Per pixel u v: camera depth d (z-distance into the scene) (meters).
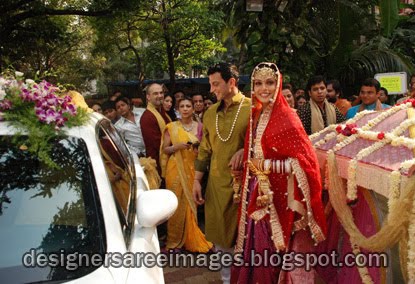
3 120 2.32
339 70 9.69
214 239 3.40
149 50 15.83
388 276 2.75
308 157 2.79
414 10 12.27
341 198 2.87
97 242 1.94
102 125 2.91
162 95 5.22
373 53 9.49
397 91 6.41
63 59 23.25
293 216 2.85
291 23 7.53
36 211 2.04
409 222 2.19
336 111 4.60
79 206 2.06
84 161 2.23
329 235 3.23
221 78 3.23
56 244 1.93
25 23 11.72
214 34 12.27
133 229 2.27
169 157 4.79
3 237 1.94
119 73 27.56
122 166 2.83
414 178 2.13
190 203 4.65
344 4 9.06
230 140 3.28
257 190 2.97
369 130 2.96
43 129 2.27
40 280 1.78
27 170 2.16
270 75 2.88
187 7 11.66
